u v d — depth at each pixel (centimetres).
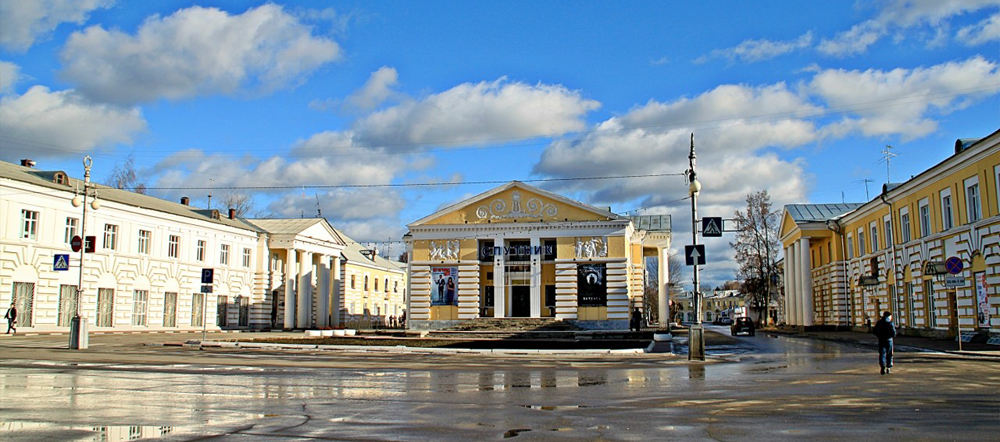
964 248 3594
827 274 6238
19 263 4338
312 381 1652
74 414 1100
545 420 1074
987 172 3350
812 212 6481
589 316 5416
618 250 5447
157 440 899
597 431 980
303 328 6825
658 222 7431
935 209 3969
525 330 5253
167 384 1546
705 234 2630
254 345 3272
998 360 2447
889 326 1917
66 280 4653
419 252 5700
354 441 906
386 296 9631
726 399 1327
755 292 7231
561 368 2127
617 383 1641
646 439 922
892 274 4688
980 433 966
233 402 1262
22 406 1182
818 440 915
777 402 1282
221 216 6600
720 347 3516
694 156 2672
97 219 4925
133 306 5212
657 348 3256
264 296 6656
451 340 3903
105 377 1681
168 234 5588
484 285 5738
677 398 1344
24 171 4656
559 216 5572
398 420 1070
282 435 942
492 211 5662
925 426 1020
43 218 4519
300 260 6950
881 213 4919
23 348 2922
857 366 2205
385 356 2750
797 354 2900
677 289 15225
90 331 4775
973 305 3525
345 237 9350
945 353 2816
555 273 5553
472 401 1297
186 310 5747
